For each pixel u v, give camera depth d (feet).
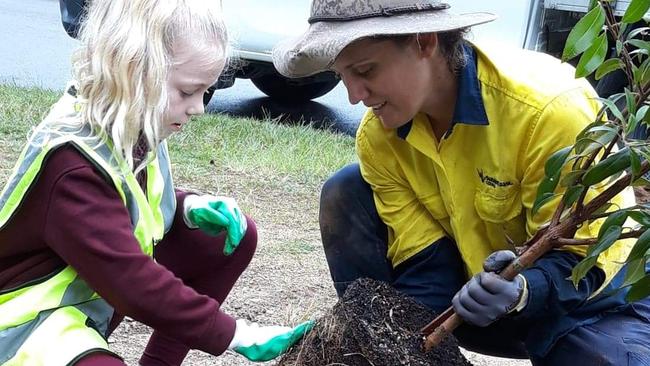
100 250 5.26
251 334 5.91
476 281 5.61
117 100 5.30
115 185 5.38
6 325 5.40
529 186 6.31
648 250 4.59
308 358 5.95
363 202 7.45
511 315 6.47
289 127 19.16
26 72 23.71
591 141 4.84
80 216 5.24
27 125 15.46
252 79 23.04
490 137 6.30
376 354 5.66
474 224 6.81
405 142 6.87
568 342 6.30
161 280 5.45
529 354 6.76
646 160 4.66
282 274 10.43
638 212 4.66
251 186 14.30
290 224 12.64
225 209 6.40
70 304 5.62
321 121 22.26
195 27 5.43
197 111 5.68
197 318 5.60
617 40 4.78
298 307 9.34
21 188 5.31
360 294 6.11
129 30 5.27
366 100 5.97
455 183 6.63
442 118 6.48
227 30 5.70
